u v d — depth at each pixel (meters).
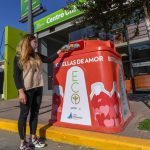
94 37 6.95
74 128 4.06
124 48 10.79
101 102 3.84
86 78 4.04
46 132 4.03
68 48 4.22
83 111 4.03
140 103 6.80
